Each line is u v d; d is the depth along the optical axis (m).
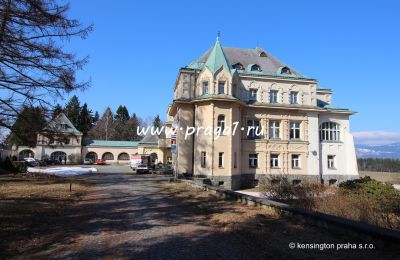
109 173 48.03
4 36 12.56
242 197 16.28
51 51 13.99
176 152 36.03
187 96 36.88
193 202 17.02
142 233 10.16
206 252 8.15
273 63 42.16
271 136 38.84
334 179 40.50
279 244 8.61
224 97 34.38
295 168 38.84
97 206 15.84
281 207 12.43
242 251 8.20
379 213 14.70
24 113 15.25
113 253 8.09
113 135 115.00
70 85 14.97
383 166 91.44
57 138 16.53
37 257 7.73
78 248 8.51
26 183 26.33
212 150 34.19
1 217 11.70
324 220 9.82
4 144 17.34
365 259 7.21
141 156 54.62
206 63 36.56
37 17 13.12
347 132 41.81
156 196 19.80
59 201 16.94
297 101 39.88
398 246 7.31
